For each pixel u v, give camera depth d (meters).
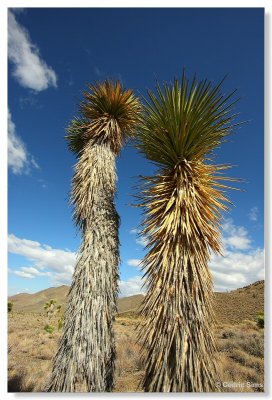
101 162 6.20
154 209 3.79
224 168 3.94
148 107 4.02
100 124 6.52
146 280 3.59
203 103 3.76
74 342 4.88
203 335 3.27
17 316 28.67
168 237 3.67
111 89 6.39
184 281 3.45
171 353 3.19
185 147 3.93
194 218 3.73
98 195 5.96
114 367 5.34
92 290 5.21
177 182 3.89
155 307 3.36
